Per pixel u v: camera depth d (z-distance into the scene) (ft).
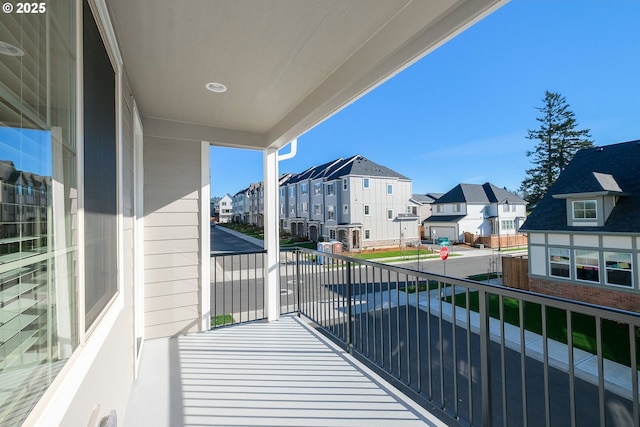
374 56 6.31
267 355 9.38
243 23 5.75
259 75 7.79
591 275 29.09
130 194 7.63
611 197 28.89
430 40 5.70
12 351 2.18
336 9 5.45
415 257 54.95
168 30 5.86
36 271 2.52
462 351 14.42
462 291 27.81
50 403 2.60
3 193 2.09
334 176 68.44
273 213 12.85
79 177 3.32
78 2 3.32
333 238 67.21
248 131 12.39
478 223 80.74
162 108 9.93
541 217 33.45
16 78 2.27
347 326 9.66
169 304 10.91
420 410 6.66
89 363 3.57
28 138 2.42
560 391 11.25
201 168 11.57
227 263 44.57
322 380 7.91
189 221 11.32
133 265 8.06
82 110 3.37
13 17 2.25
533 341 16.33
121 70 6.02
